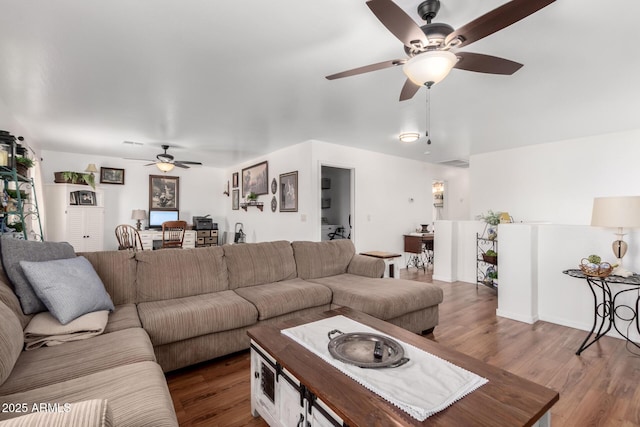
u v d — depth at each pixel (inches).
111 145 199.8
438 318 120.8
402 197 234.7
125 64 91.6
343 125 152.5
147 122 149.3
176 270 99.0
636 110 129.0
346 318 75.3
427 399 41.9
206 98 118.0
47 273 67.0
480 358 93.3
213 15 68.9
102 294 76.1
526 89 108.2
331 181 298.2
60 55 86.4
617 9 64.9
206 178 293.9
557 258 122.9
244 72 96.5
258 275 114.0
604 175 166.1
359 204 205.2
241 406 70.1
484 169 215.2
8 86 107.3
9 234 106.1
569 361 91.2
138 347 60.7
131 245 231.6
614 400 72.4
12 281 65.8
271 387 60.1
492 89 108.3
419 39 59.4
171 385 78.0
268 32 75.3
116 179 247.1
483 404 41.4
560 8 64.7
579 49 81.4
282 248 124.3
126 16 69.2
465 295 164.6
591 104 122.3
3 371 43.8
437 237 204.8
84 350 58.9
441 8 65.2
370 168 211.9
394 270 154.6
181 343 81.2
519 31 73.3
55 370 51.8
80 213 208.7
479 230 190.7
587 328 115.3
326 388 44.9
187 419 65.5
